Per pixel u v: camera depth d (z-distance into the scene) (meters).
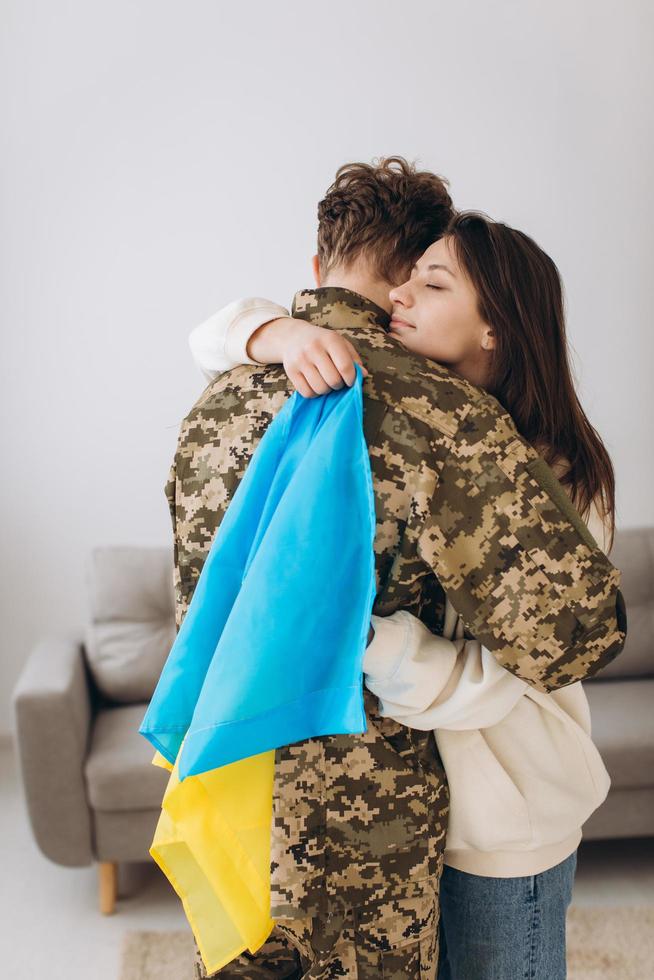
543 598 0.96
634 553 3.13
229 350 1.10
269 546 0.97
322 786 1.02
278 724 0.97
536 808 1.13
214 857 1.05
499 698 1.05
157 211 3.69
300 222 3.71
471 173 3.70
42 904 2.68
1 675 3.80
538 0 3.64
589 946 2.35
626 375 3.80
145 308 3.72
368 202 1.14
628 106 3.69
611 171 3.71
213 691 0.96
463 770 1.09
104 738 2.71
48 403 3.74
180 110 3.66
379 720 1.05
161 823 1.13
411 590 1.02
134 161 3.67
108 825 2.58
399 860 1.03
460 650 1.08
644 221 3.74
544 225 3.73
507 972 1.17
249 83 3.66
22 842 3.05
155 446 3.77
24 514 3.77
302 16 3.63
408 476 0.98
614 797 2.61
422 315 1.13
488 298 1.12
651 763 2.58
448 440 0.98
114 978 2.29
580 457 1.17
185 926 2.53
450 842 1.12
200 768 0.95
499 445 0.98
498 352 1.14
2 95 3.62
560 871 1.18
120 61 3.64
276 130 3.67
